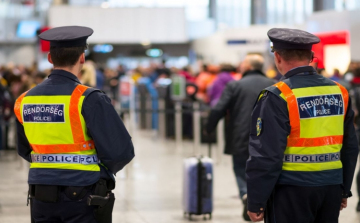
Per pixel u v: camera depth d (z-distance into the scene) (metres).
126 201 8.35
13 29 31.44
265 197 3.64
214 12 41.28
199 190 7.14
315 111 3.73
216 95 13.24
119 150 3.63
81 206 3.63
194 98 15.07
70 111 3.63
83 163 3.65
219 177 10.30
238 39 21.52
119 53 32.44
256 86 6.89
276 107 3.66
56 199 3.61
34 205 3.72
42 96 3.72
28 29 31.33
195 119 12.94
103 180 3.71
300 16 39.56
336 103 3.82
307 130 3.71
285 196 3.71
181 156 12.84
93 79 12.82
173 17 27.86
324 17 18.11
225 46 21.77
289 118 3.69
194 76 19.42
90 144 3.69
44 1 32.16
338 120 3.83
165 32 27.84
